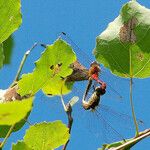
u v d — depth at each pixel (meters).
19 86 0.86
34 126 0.85
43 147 0.86
